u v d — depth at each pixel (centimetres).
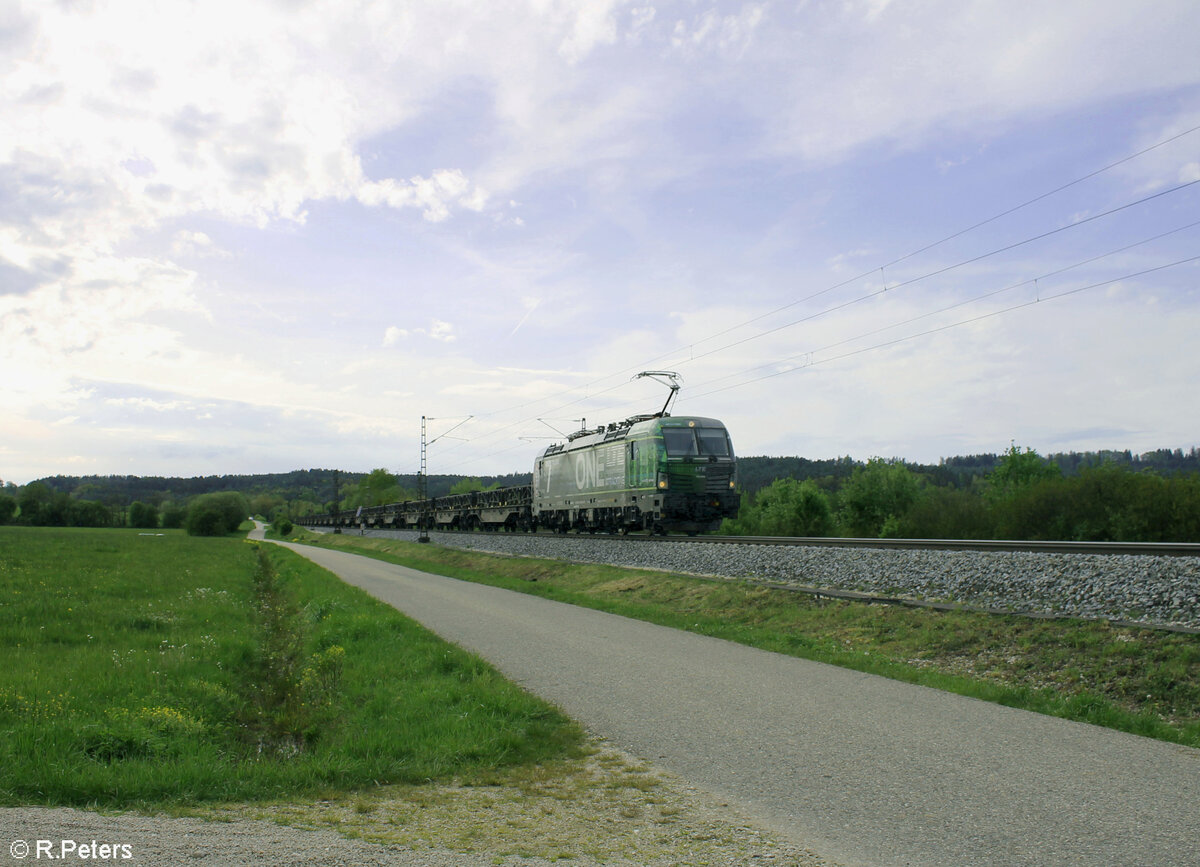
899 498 6262
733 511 3253
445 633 1694
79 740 831
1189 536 3319
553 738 888
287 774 755
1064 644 1151
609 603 2125
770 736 862
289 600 2658
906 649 1325
